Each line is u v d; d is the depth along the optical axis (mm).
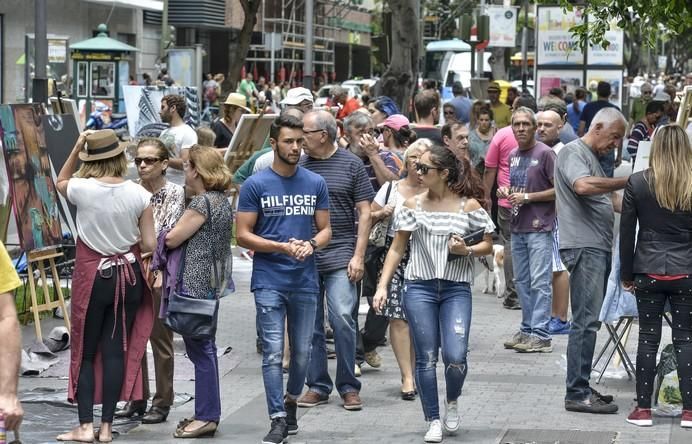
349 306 23859
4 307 12242
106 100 88500
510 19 88250
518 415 23453
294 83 165500
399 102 66438
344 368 24000
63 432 22438
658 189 21781
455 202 21531
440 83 146750
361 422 23125
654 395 23906
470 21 68688
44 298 30641
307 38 69875
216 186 21844
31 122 30984
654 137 22125
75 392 21812
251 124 38625
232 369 27812
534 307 29750
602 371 26266
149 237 21812
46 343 29016
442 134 34125
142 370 23234
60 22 121062
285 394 22875
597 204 23500
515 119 29766
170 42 118375
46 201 30938
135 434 22281
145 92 63188
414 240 21672
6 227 30938
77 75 88125
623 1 30078
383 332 27484
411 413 23844
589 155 23438
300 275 21812
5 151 29656
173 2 146625
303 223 21766
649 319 22406
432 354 21531
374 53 64000
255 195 21609
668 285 22000
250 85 107438
